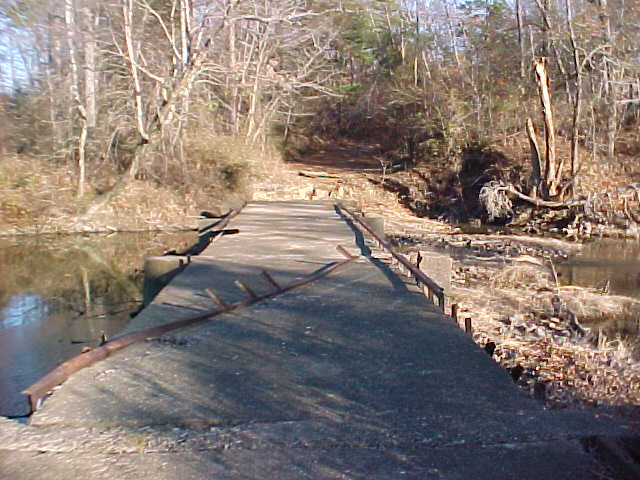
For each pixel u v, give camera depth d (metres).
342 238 10.97
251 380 4.00
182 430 3.30
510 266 13.17
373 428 3.30
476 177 24.44
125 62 22.44
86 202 21.14
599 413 4.05
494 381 3.95
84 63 22.80
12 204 20.44
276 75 26.52
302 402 3.64
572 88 25.27
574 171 20.97
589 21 23.38
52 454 3.06
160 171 23.41
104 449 3.11
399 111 30.78
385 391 3.80
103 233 19.67
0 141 22.59
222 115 28.92
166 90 20.62
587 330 8.20
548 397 5.02
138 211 21.28
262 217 14.83
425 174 25.61
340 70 35.44
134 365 4.29
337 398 3.70
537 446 3.10
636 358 6.91
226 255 9.05
